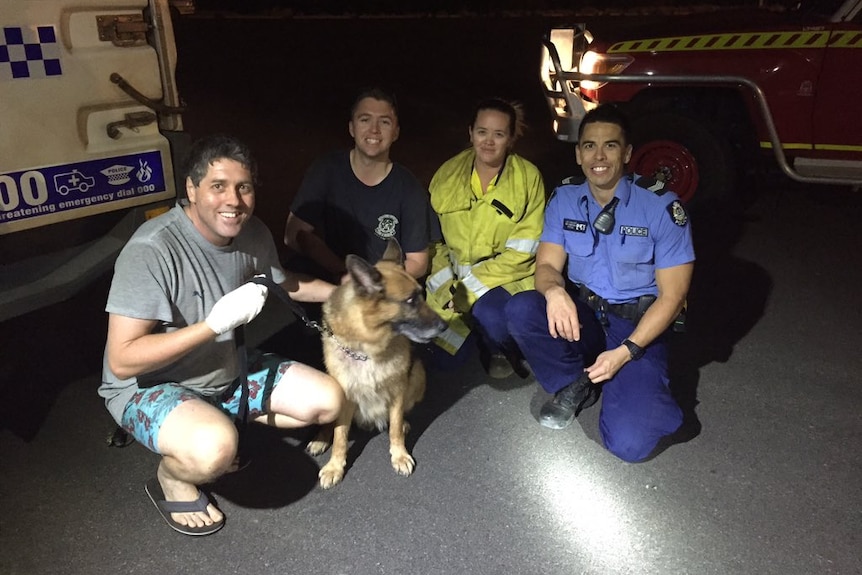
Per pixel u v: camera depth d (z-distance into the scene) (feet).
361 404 9.62
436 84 34.68
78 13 9.75
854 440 10.48
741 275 16.19
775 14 19.40
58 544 8.34
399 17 63.87
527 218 11.42
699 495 9.36
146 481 9.46
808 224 19.35
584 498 9.28
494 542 8.52
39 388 11.47
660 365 10.17
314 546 8.41
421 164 22.52
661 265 10.25
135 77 10.52
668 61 18.37
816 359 12.74
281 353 12.56
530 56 42.68
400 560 8.22
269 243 9.41
